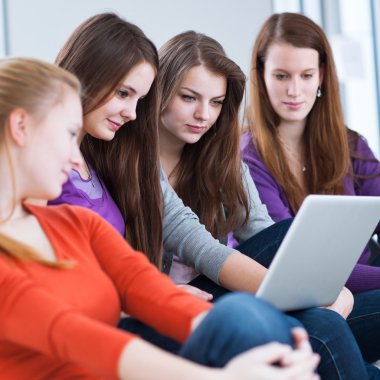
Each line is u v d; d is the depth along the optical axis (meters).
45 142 2.91
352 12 9.80
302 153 6.38
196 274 4.97
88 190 4.42
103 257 3.21
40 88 2.91
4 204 2.95
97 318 2.96
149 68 4.30
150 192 4.67
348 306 4.31
